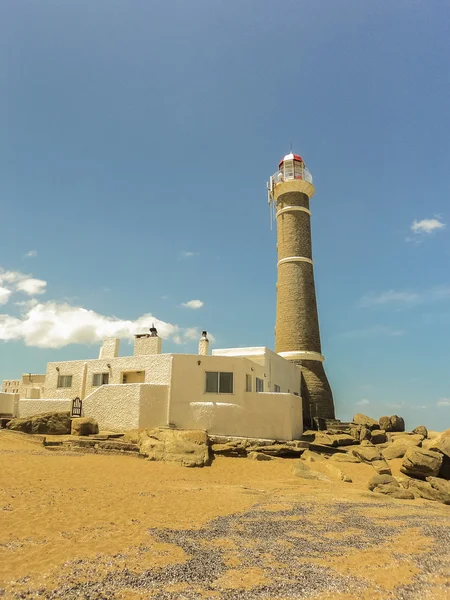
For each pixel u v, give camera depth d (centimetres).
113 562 1030
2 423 3356
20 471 2064
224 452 3008
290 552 1148
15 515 1377
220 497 1930
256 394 3397
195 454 2789
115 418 3350
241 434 3281
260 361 3956
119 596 852
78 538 1202
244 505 1803
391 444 3672
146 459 2748
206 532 1331
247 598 852
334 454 3316
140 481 2166
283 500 1970
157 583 916
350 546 1217
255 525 1446
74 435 3158
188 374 3366
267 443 3183
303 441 3369
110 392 3422
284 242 5241
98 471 2284
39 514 1407
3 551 1070
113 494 1789
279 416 3375
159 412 3281
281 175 5491
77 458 2569
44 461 2370
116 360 3744
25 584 889
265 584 921
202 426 3256
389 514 1722
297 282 5053
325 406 4784
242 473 2691
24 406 3675
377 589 908
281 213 5353
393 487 2377
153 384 3312
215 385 3381
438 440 3089
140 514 1509
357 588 910
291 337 4931
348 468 3030
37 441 2984
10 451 2595
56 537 1198
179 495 1892
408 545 1239
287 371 4512
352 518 1603
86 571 969
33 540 1163
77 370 3981
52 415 3275
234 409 3303
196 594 866
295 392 4675
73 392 3950
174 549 1146
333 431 4306
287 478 2627
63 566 993
